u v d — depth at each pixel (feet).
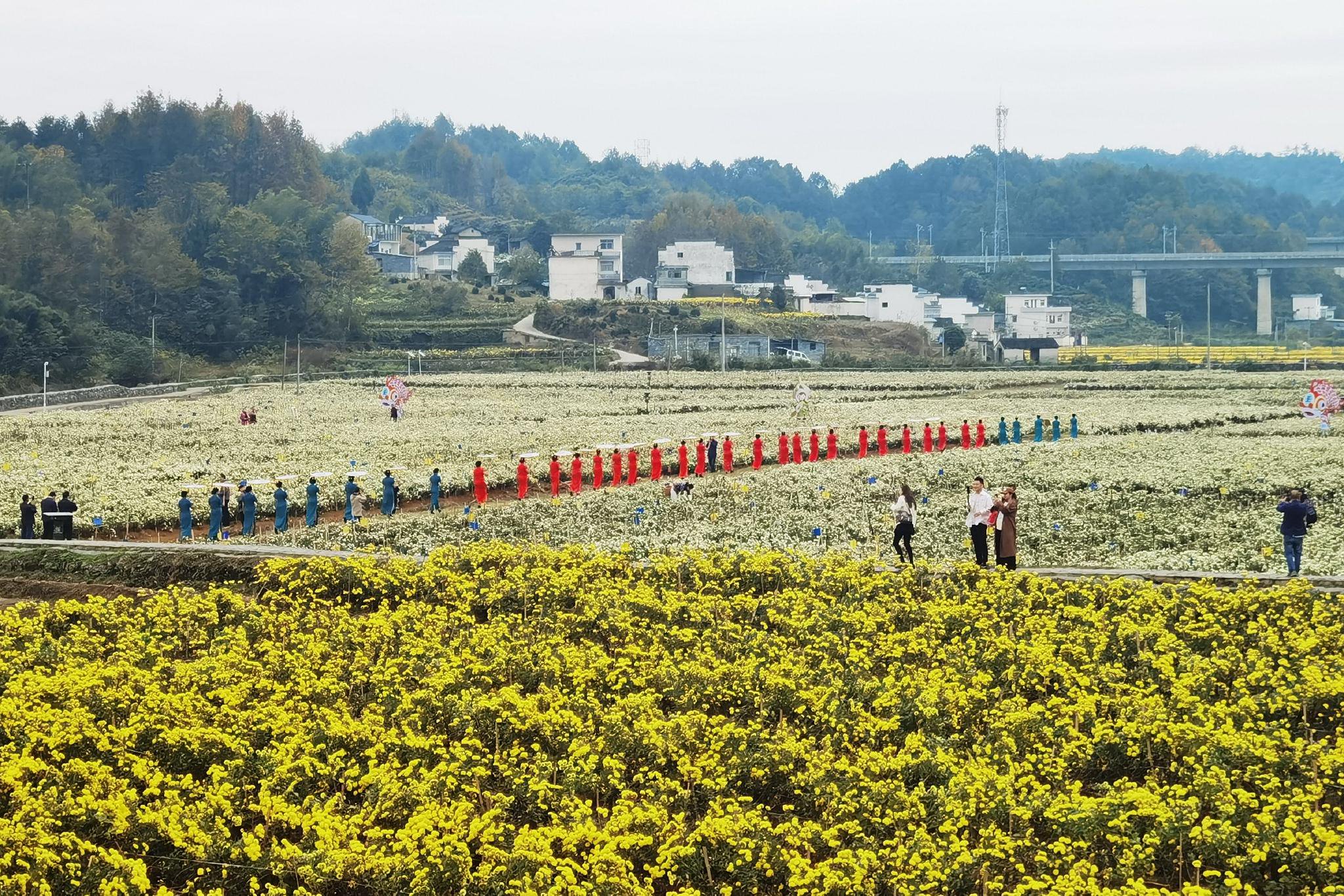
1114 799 88.74
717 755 100.27
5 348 552.41
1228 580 142.31
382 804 93.30
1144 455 274.36
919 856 85.25
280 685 115.75
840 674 115.24
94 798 93.56
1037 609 132.36
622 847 88.38
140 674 117.29
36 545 171.42
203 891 87.25
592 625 132.46
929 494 234.38
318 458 284.20
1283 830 84.33
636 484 248.52
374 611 147.74
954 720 105.81
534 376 563.07
